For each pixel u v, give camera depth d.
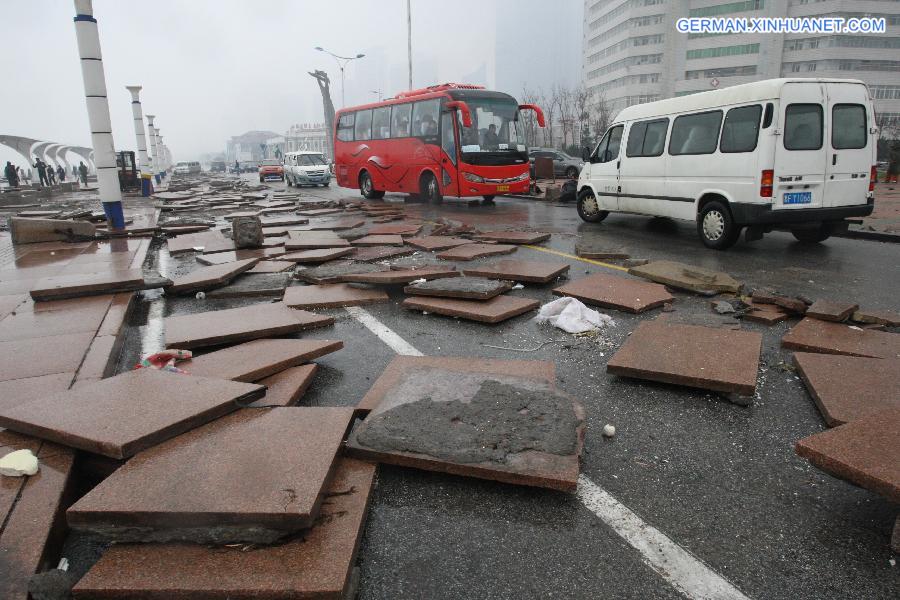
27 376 4.07
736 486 2.93
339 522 2.45
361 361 4.66
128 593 2.08
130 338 5.36
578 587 2.28
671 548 2.48
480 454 2.87
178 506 2.31
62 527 2.53
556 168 30.58
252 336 4.92
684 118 10.16
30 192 27.41
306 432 2.97
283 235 12.02
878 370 4.00
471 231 11.81
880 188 20.69
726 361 4.15
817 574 2.33
